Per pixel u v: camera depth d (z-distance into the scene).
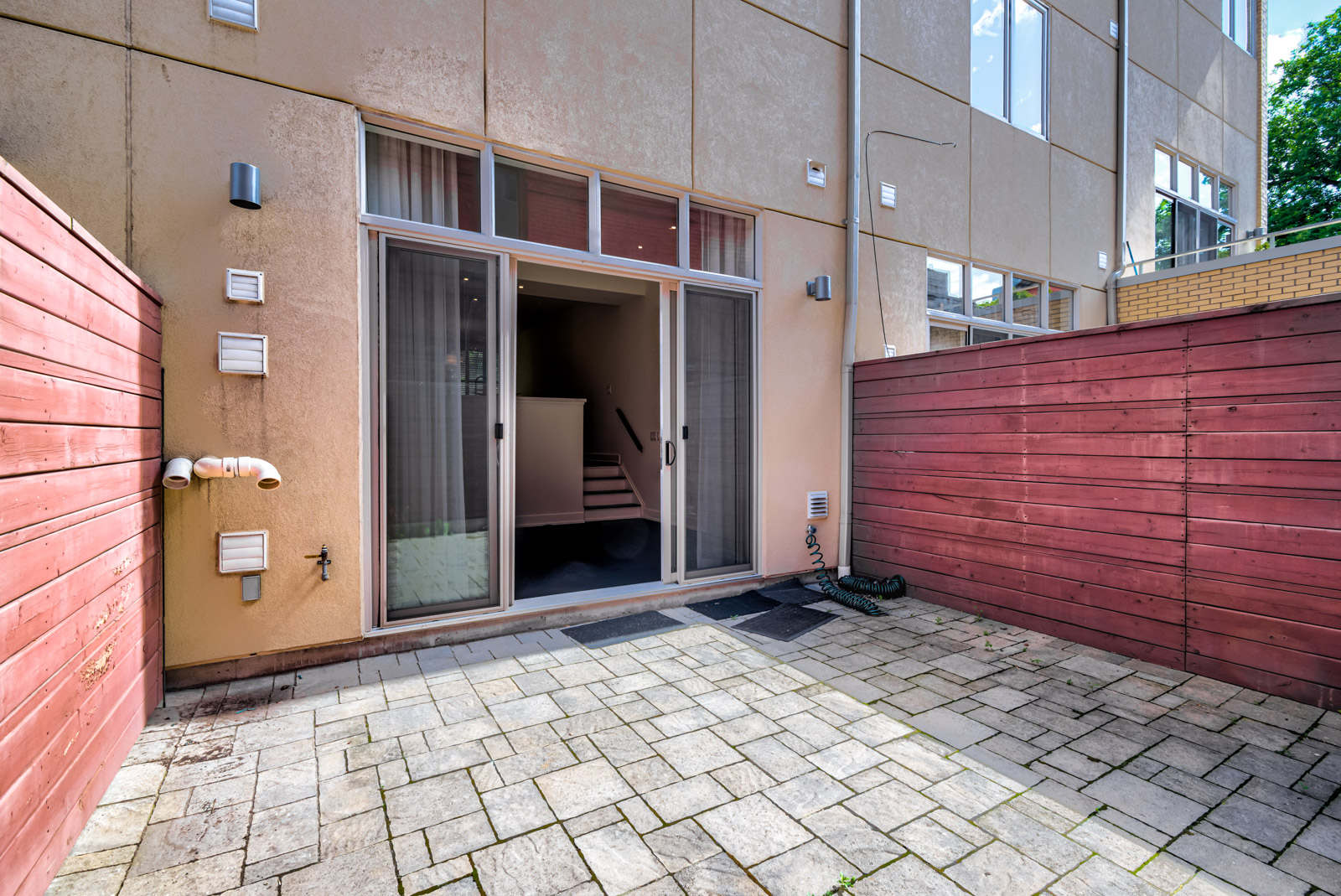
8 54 2.54
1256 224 9.57
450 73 3.48
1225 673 3.11
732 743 2.47
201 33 2.88
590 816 1.99
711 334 4.61
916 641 3.72
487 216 3.66
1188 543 3.23
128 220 2.75
